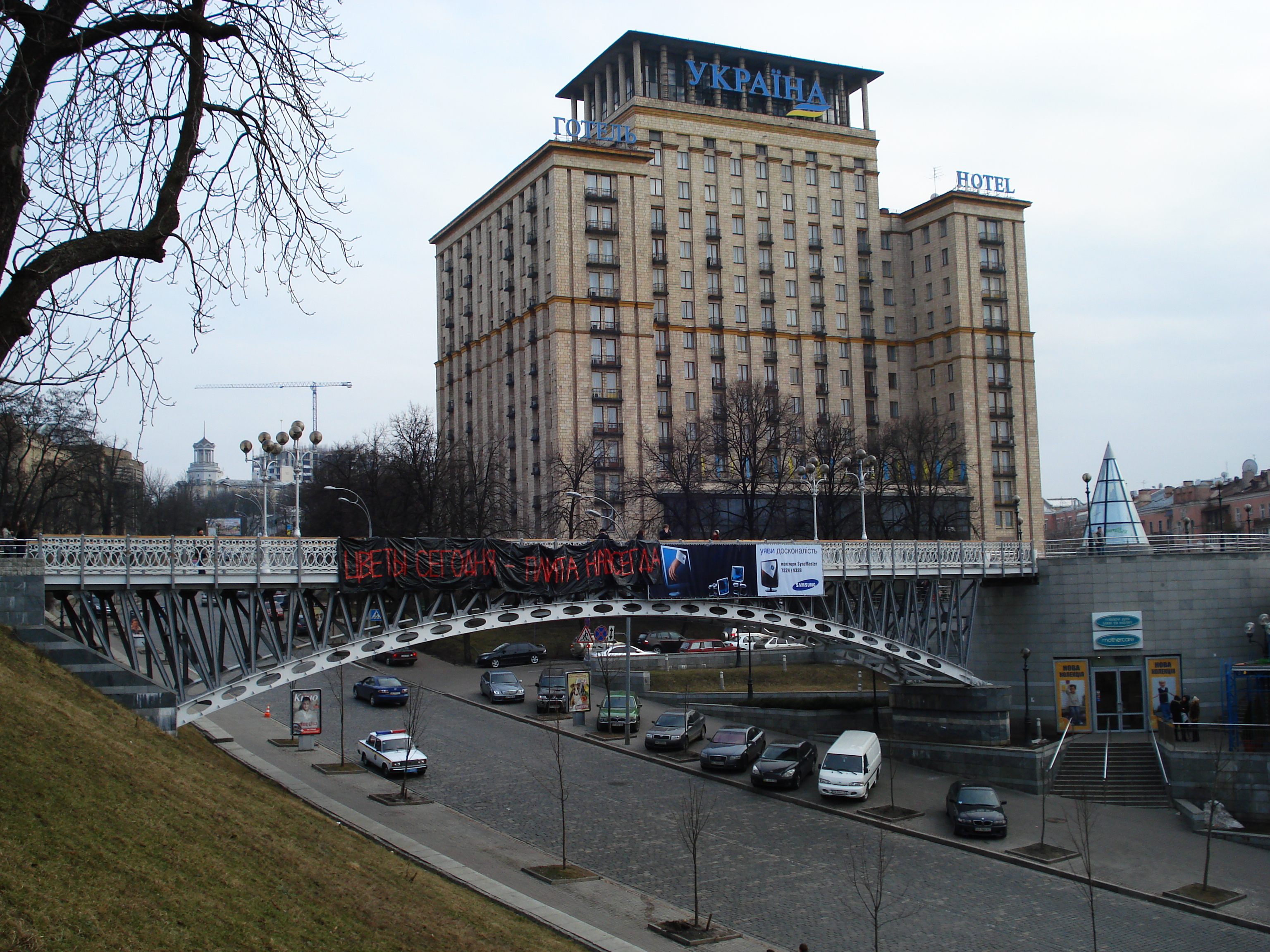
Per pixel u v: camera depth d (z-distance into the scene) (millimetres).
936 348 103125
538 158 87562
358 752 44844
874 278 103312
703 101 101812
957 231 101750
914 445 84875
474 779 40719
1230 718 45000
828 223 101375
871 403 101688
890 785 38594
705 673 64250
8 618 25859
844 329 101562
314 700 45438
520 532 78688
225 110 13547
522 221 91125
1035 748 43156
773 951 23891
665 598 38188
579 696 51625
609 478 84688
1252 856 33906
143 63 12844
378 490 80312
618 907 26953
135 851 15977
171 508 110438
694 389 93188
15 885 13109
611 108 101812
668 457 80375
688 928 25250
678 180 94750
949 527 86500
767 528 74062
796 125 100375
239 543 29984
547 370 86062
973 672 50375
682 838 32156
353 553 31766
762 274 97562
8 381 11812
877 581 44719
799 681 63094
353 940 16609
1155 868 32312
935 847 33844
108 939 12922
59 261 11969
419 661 71438
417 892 21703
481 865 29750
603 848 32375
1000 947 25438
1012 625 50219
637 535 77438
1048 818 38031
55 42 11836
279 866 18609
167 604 28812
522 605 35812
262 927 15430
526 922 23859
